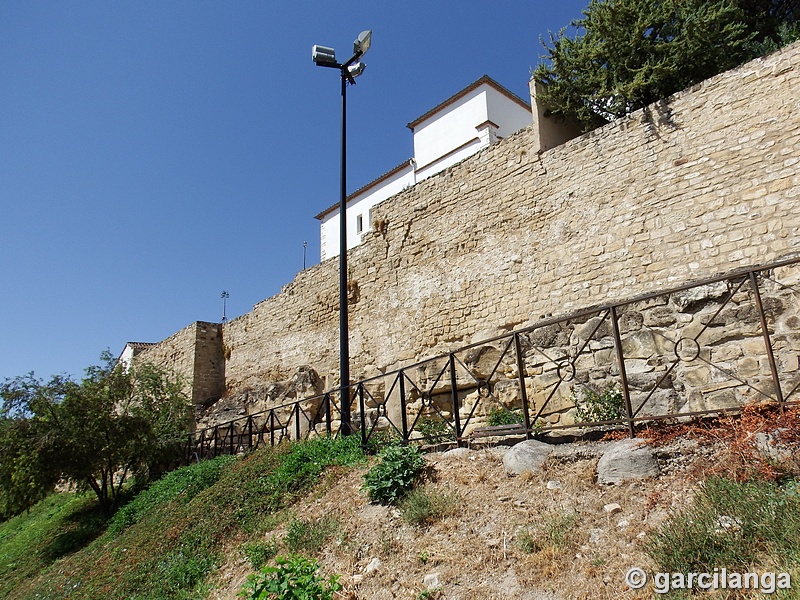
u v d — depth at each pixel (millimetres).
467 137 26047
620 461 5754
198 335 25766
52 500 25359
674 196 11344
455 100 27031
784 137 10078
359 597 5406
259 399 21547
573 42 14227
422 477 7254
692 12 13070
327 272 20547
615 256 12008
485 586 4887
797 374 7035
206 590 7379
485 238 14867
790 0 15930
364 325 18000
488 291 14469
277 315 22750
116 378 20938
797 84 10078
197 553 8727
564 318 7402
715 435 5680
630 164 12164
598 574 4484
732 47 13406
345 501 7660
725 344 7777
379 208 18219
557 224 13250
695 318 8156
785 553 3895
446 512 6223
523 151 14414
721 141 10883
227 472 12195
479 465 7117
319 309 20562
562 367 10016
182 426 22344
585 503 5516
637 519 5000
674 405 7996
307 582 5094
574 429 9117
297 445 11078
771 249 9875
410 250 16938
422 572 5430
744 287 7863
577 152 13195
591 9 13633
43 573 13953
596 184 12672
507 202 14523
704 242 10750
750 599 3664
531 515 5645
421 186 16984
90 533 16047
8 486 18062
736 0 14750
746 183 10414
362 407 10133
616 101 13438
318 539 6883
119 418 19328
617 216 12148
